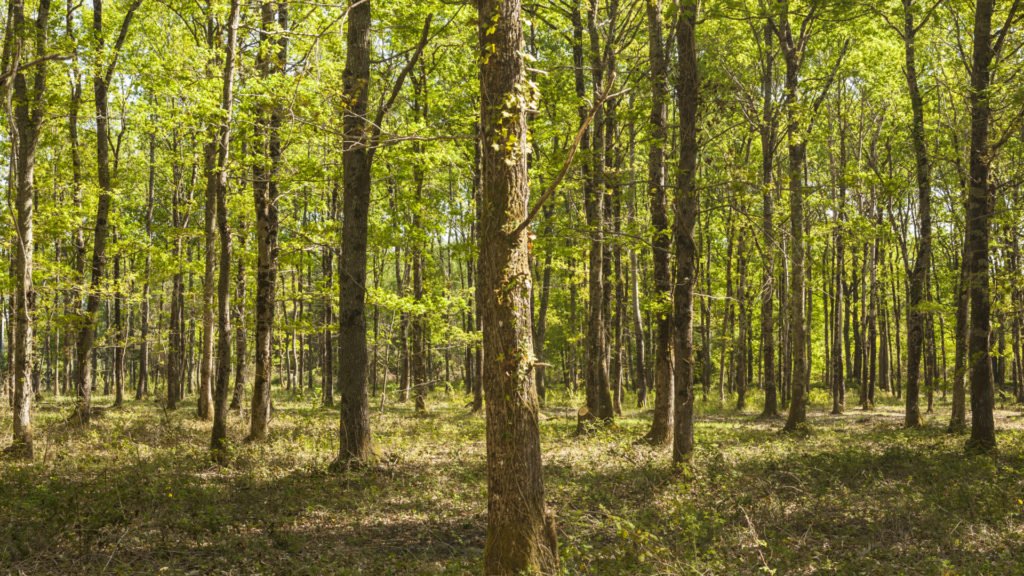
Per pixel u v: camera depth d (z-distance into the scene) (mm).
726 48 22312
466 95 19891
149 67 13484
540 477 6270
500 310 6199
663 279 15188
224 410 13195
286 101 11477
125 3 19344
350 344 12672
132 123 17734
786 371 33062
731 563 6852
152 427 17141
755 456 13531
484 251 6328
